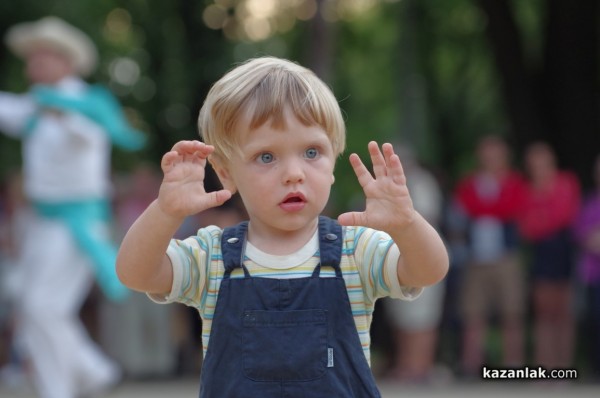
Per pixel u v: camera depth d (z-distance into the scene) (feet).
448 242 35.42
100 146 26.89
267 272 11.10
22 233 37.78
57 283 25.98
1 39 50.52
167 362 37.40
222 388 10.91
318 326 10.91
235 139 11.07
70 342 26.12
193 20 55.47
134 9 58.75
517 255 35.24
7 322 38.09
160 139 59.52
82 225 26.14
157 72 58.70
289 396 10.80
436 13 62.64
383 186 10.51
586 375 35.76
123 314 36.91
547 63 48.78
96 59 54.24
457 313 35.91
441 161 66.03
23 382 36.32
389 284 11.10
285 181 10.82
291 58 64.08
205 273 11.32
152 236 10.64
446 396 31.45
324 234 11.32
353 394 10.88
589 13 47.42
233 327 10.98
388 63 75.10
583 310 36.24
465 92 67.05
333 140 11.21
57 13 50.42
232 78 11.31
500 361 37.78
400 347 35.45
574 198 35.14
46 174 26.05
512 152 48.85
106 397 31.76
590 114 47.42
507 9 48.21
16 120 26.84
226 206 35.60
